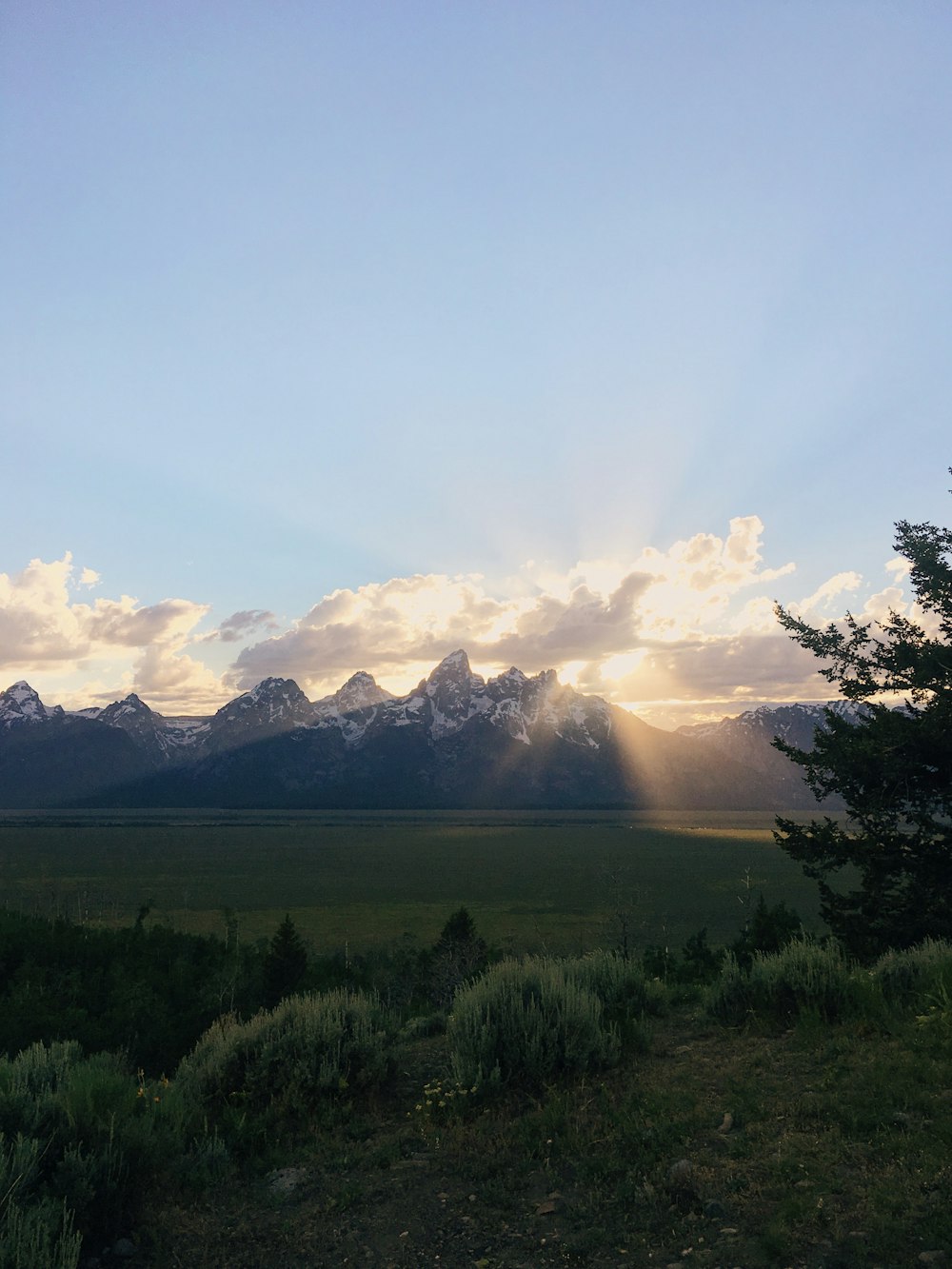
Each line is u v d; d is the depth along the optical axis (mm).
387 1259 5129
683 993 12391
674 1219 5008
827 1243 4453
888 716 18688
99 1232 5645
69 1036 14484
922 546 18391
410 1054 9852
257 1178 6578
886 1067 6703
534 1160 6195
